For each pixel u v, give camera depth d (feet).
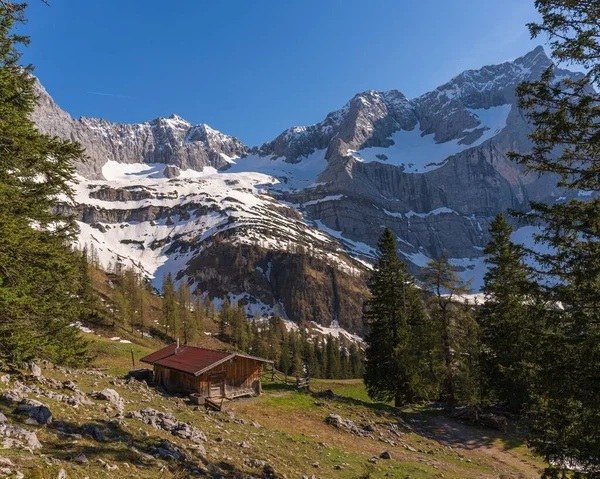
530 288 40.98
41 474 23.31
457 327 115.14
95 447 33.40
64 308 61.11
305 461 55.67
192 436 48.78
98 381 82.02
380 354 135.23
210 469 38.55
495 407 129.70
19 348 53.47
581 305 39.17
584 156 41.14
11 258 41.83
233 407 92.84
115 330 279.08
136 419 49.49
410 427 100.07
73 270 52.90
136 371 118.93
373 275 138.51
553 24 39.37
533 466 81.25
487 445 92.94
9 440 28.25
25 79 42.63
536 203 41.98
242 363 105.91
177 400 84.02
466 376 112.57
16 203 43.68
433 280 117.19
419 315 144.97
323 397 116.57
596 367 37.45
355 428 87.66
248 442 56.65
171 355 111.75
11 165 41.27
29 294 49.03
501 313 111.96
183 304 373.20
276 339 408.67
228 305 483.51
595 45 37.78
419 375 120.57
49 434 33.40
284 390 119.44
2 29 38.91
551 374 39.50
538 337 41.42
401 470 62.54
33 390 47.98
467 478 66.39
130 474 30.35
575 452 39.65
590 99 37.60
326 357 372.58
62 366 88.94
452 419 111.75
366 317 139.13
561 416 40.34
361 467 58.95
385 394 137.59
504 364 111.34
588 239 39.88
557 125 39.04
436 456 78.95
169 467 34.78
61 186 45.68
